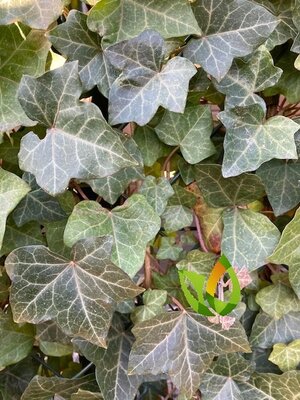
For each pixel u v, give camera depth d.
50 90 0.20
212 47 0.22
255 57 0.22
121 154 0.20
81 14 0.21
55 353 0.26
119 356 0.25
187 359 0.24
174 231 0.25
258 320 0.26
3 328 0.24
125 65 0.21
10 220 0.24
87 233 0.22
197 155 0.23
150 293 0.24
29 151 0.21
